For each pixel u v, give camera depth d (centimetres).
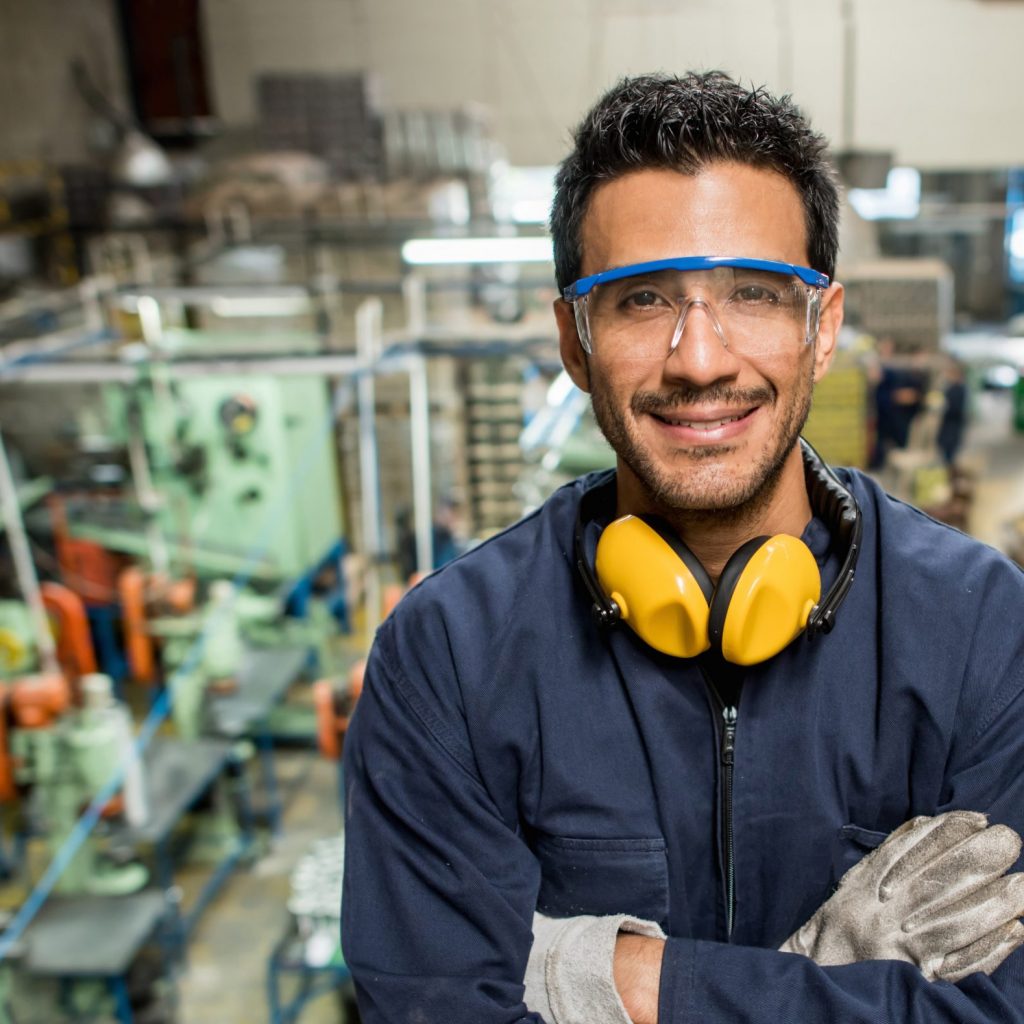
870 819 113
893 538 114
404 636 117
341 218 621
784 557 103
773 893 113
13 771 510
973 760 108
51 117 854
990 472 922
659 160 99
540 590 115
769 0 761
